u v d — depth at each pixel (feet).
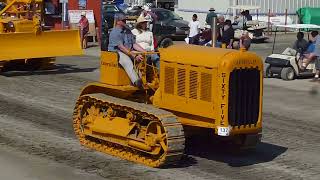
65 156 31.71
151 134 29.86
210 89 28.63
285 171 29.84
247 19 104.68
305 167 30.68
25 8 68.33
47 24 92.48
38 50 62.59
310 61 63.67
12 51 60.90
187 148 33.50
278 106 48.21
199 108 29.22
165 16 103.81
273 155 32.91
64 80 58.13
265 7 125.59
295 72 63.31
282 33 123.24
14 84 55.06
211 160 31.37
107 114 32.81
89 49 87.61
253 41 104.94
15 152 32.24
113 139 31.99
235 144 32.32
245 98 28.94
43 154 31.99
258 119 29.63
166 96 30.89
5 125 38.50
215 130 28.71
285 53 65.05
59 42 64.34
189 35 85.97
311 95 53.83
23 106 44.80
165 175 28.55
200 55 29.35
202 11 126.21
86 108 34.35
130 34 33.73
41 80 57.82
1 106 44.60
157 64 32.86
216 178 28.25
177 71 30.19
